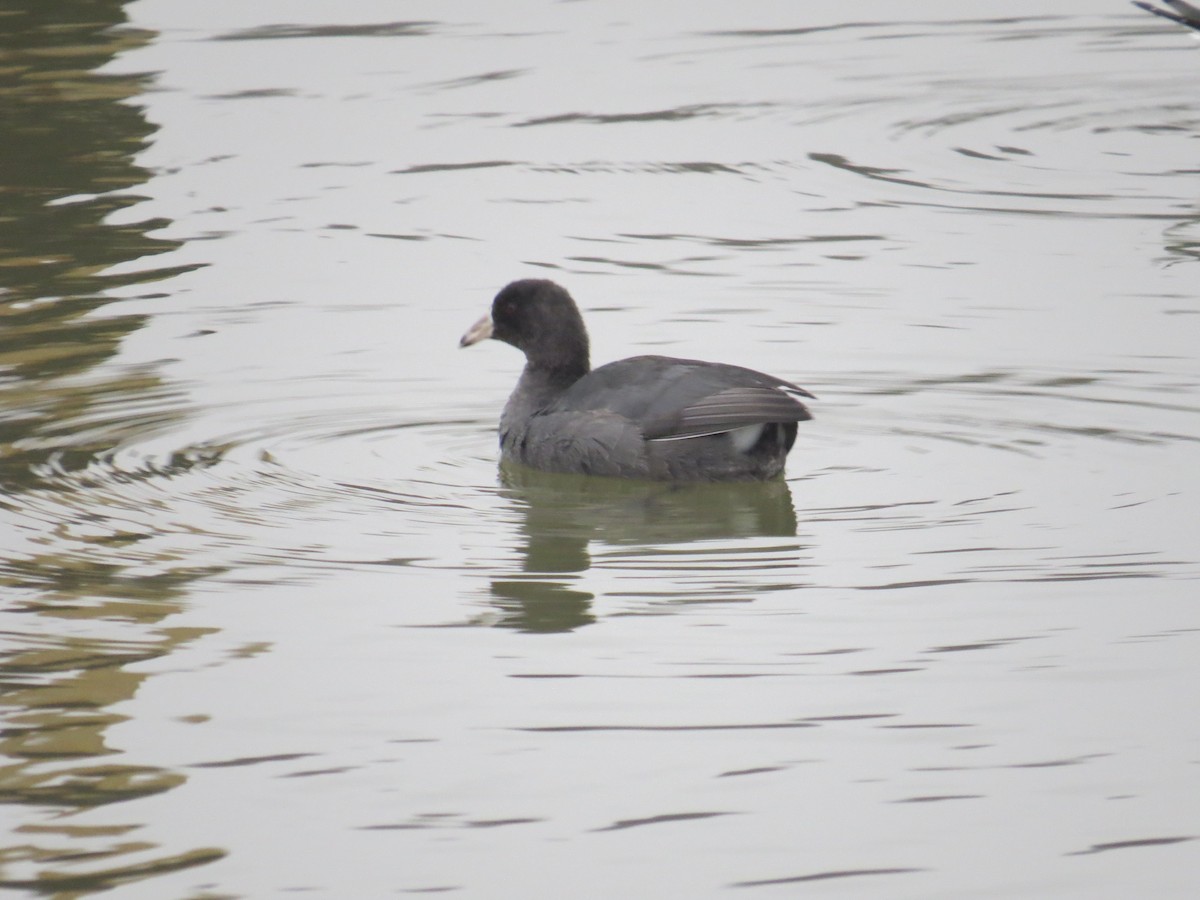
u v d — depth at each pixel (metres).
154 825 8.59
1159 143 25.59
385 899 8.00
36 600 11.33
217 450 14.55
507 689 10.12
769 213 21.97
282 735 9.53
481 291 19.02
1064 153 25.06
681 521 13.01
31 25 31.27
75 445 14.55
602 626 11.02
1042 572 11.80
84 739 9.45
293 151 24.31
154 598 11.41
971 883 8.16
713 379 13.77
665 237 20.94
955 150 25.16
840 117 26.92
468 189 22.81
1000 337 17.36
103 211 21.64
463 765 9.23
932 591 11.53
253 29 31.39
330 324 17.95
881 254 20.20
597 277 19.44
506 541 12.58
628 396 13.97
